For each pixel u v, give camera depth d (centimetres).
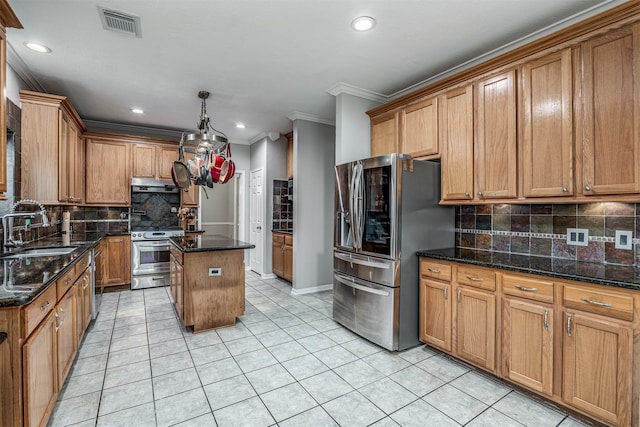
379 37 236
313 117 437
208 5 200
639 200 170
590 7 200
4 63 172
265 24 220
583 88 190
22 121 289
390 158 260
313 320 337
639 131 168
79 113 423
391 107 316
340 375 227
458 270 237
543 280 189
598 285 166
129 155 469
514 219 258
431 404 194
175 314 353
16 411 130
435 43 244
